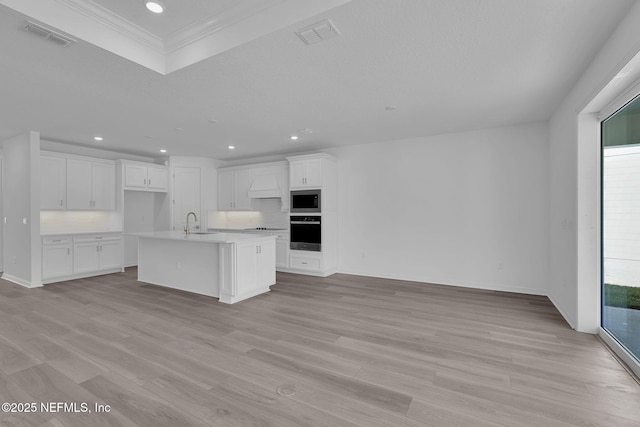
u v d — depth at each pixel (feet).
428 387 6.82
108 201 19.90
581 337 9.48
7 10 6.17
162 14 7.71
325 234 18.76
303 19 6.68
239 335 9.70
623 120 8.68
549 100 11.53
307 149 20.45
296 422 5.69
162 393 6.57
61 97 10.98
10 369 7.55
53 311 12.01
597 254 9.68
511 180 14.89
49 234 16.76
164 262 16.12
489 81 9.86
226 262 13.26
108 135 16.61
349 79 9.64
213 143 18.66
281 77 9.45
